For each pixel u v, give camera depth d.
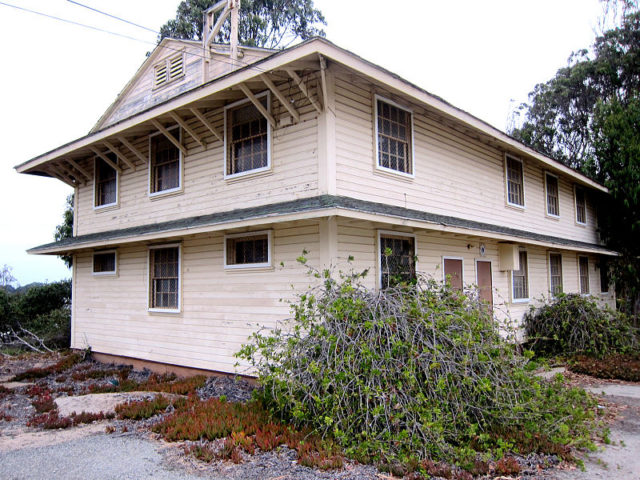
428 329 5.73
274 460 5.01
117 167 11.80
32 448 5.64
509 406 5.36
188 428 5.87
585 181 15.46
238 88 8.40
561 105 23.58
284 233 8.08
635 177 15.94
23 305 19.39
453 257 10.23
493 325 6.59
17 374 10.78
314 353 5.83
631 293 16.73
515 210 12.81
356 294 6.44
